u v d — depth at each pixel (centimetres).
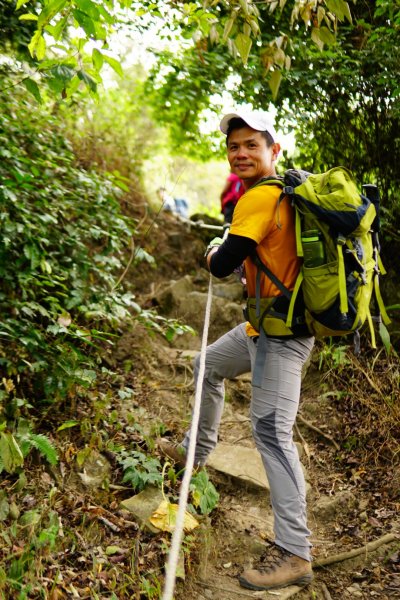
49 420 340
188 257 614
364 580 277
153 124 734
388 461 357
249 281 268
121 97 718
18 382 335
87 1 243
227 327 495
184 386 416
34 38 264
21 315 376
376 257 280
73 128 611
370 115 459
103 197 434
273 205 252
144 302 528
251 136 265
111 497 302
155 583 255
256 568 269
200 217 668
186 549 272
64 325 356
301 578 262
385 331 336
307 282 249
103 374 404
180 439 360
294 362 266
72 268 415
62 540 265
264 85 479
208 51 509
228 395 426
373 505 326
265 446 266
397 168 452
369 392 403
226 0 263
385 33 432
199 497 293
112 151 664
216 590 268
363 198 256
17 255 370
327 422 397
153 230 625
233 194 530
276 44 273
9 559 246
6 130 414
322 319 250
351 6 475
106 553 267
